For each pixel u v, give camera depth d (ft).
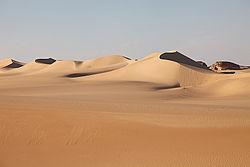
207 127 38.01
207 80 207.72
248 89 143.33
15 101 55.67
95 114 42.06
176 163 25.14
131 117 41.91
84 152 28.40
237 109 60.49
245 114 50.14
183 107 61.62
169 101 100.53
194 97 130.72
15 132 32.24
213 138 33.06
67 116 38.88
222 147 29.58
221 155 27.02
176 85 201.67
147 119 41.16
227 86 157.48
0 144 29.96
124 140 31.99
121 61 519.60
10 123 34.32
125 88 158.30
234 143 30.99
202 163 25.05
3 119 35.37
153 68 242.37
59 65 486.79
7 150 28.66
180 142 31.50
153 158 26.50
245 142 31.27
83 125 35.40
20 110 40.91
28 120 35.83
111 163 25.43
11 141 30.66
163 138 32.89
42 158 26.84
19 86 182.70
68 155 27.58
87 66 494.18
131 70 253.03
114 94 124.16
